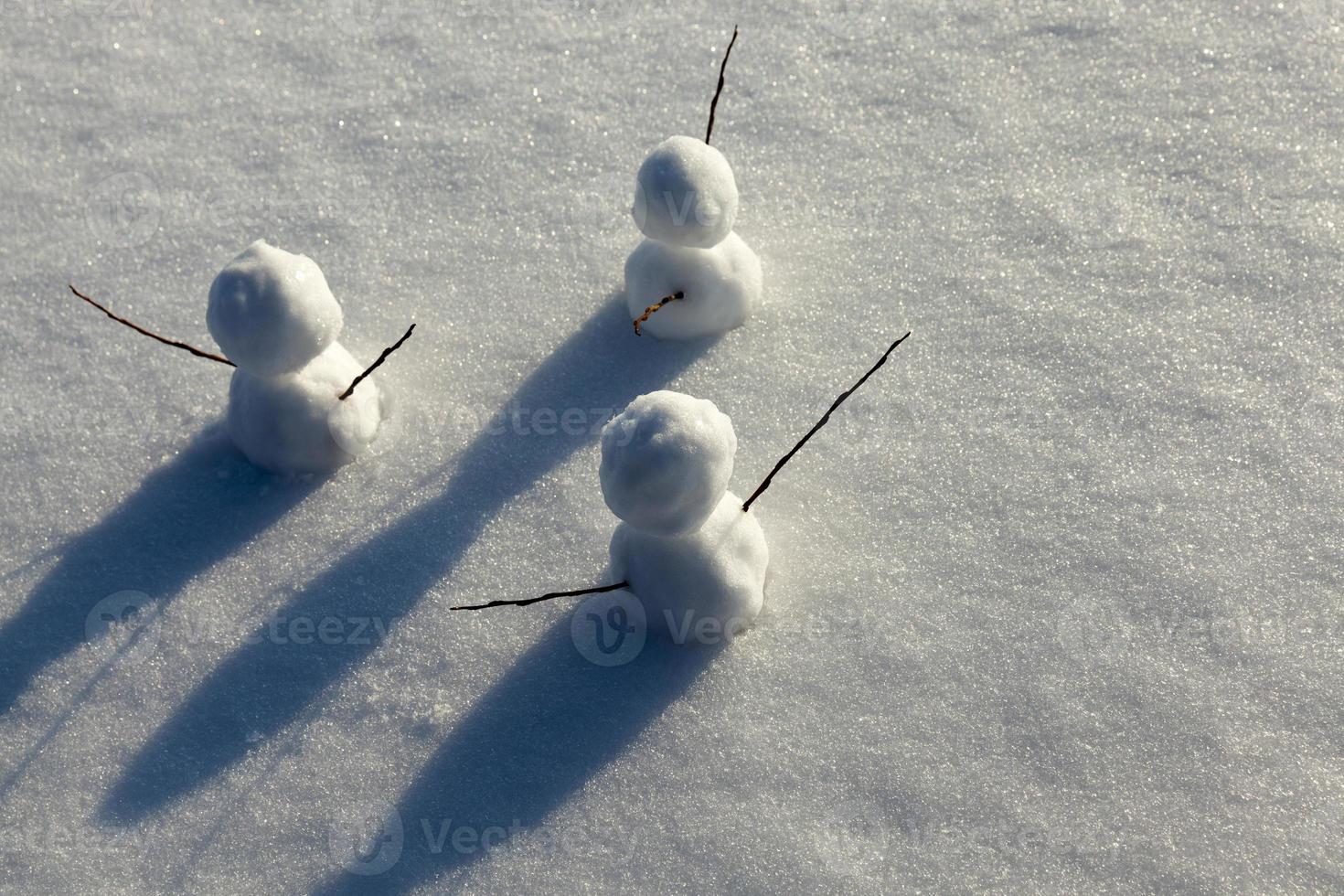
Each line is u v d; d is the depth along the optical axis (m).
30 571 2.33
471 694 2.12
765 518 2.28
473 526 2.32
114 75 3.12
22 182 2.93
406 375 2.54
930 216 2.69
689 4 3.13
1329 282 2.50
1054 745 1.99
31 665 2.21
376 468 2.42
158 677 2.18
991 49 2.97
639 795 1.98
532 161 2.88
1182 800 1.93
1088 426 2.35
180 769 2.07
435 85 3.04
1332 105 2.77
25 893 1.96
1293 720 2.00
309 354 2.19
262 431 2.36
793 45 3.02
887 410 2.40
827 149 2.83
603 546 2.28
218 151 2.96
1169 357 2.43
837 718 2.04
